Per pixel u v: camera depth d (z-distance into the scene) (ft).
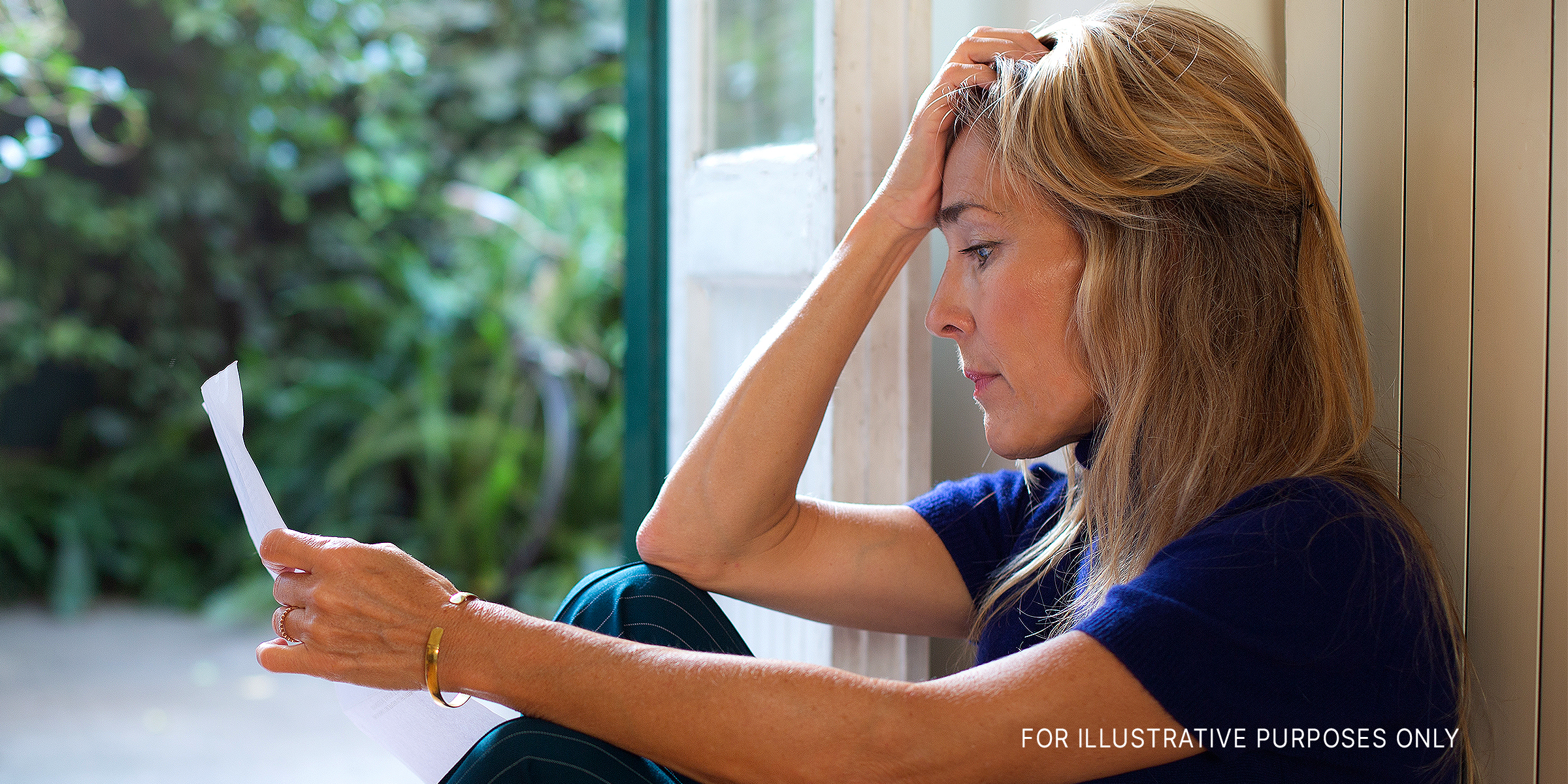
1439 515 3.06
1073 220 2.68
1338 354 2.69
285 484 13.71
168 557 13.79
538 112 15.35
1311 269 2.69
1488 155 2.91
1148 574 2.39
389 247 15.11
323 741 9.18
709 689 2.44
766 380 3.18
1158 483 2.67
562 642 2.62
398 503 14.19
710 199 4.68
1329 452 2.64
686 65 4.90
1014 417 2.86
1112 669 2.25
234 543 13.75
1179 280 2.63
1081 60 2.68
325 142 15.07
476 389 13.74
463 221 14.96
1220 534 2.37
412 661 2.68
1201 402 2.63
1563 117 2.76
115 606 13.24
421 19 15.34
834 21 3.82
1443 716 2.41
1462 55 2.96
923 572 3.32
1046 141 2.65
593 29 15.52
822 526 3.32
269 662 2.78
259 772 8.55
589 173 14.24
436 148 15.46
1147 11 2.80
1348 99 3.26
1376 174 3.20
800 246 4.06
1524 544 2.86
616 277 13.51
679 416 5.01
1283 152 2.68
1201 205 2.62
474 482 13.25
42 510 13.53
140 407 14.78
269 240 15.30
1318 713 2.27
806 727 2.36
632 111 5.37
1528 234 2.83
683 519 3.21
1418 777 2.39
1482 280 2.93
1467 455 2.99
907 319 3.86
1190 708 2.23
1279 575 2.29
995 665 2.36
